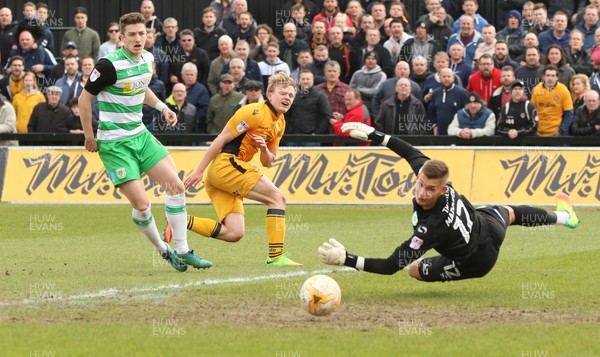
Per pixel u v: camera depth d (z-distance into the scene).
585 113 38.81
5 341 14.89
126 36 21.34
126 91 21.47
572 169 38.28
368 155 39.78
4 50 46.19
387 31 44.94
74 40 45.66
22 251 26.02
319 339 15.12
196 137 40.53
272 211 23.33
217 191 23.50
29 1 51.28
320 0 49.66
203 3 51.62
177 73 43.88
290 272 22.23
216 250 26.45
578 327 16.11
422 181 17.50
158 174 22.09
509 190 38.44
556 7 47.66
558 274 21.91
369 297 18.80
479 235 18.34
